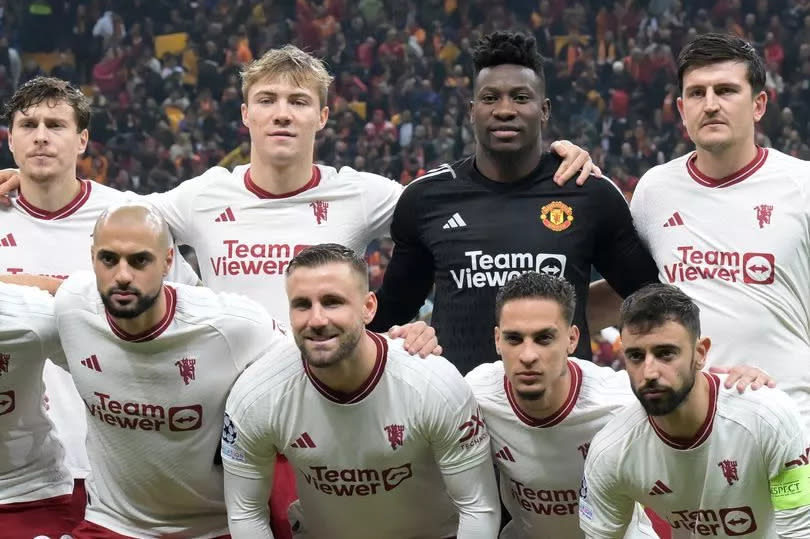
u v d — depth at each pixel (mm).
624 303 3824
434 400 4035
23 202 5203
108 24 18594
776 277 4531
